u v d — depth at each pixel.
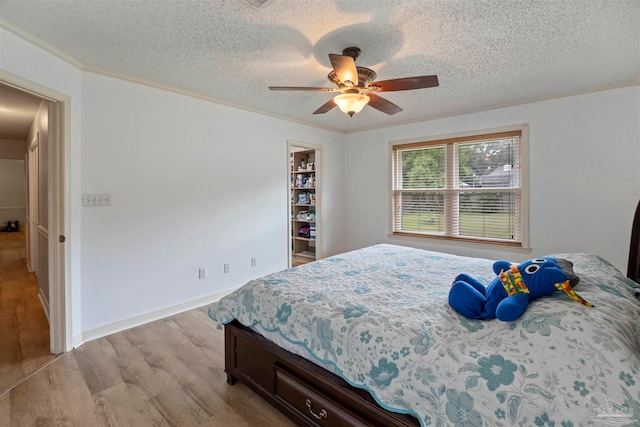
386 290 1.82
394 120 4.33
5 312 3.06
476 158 3.83
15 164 9.29
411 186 4.40
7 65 1.88
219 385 1.96
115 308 2.68
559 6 1.73
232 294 2.03
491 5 1.72
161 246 2.99
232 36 2.06
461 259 2.58
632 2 1.69
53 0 1.66
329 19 1.86
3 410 1.71
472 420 1.02
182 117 3.11
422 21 1.88
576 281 1.29
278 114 4.00
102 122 2.58
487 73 2.68
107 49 2.22
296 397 1.56
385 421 1.24
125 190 2.73
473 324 1.33
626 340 1.01
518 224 3.55
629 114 2.90
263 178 3.91
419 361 1.19
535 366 1.00
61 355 2.29
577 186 3.17
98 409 1.73
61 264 2.32
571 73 2.68
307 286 1.91
